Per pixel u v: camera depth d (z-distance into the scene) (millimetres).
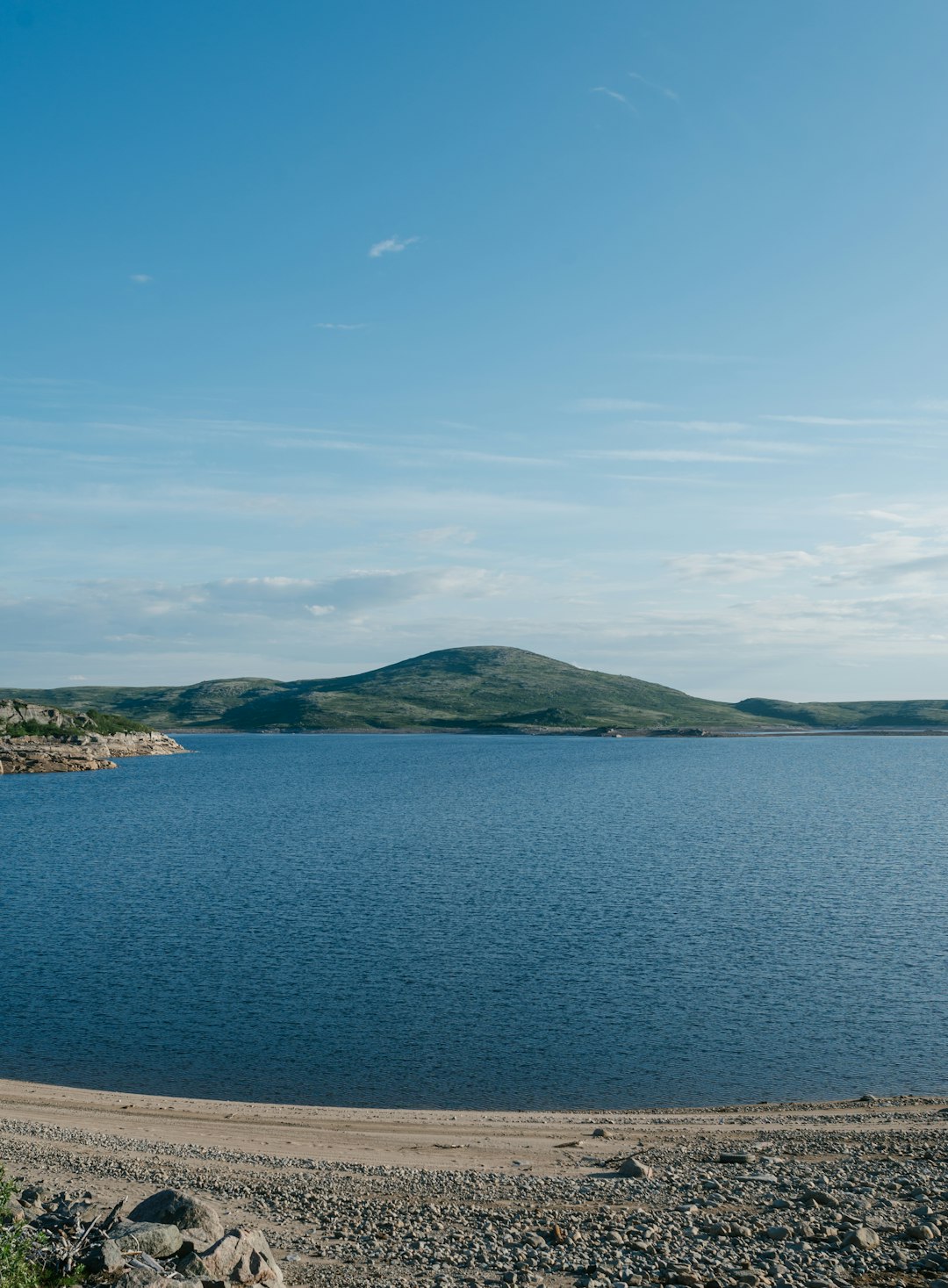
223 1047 39438
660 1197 22172
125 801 173750
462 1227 20312
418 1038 40438
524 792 186875
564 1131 29781
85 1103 32625
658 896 73688
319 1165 25609
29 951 55625
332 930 61250
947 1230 18594
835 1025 41906
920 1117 30531
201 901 72062
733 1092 34656
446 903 70875
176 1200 18219
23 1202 20375
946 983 48219
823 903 70562
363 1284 16578
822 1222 19453
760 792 186375
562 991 47094
